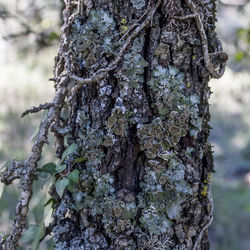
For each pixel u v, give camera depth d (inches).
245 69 104.7
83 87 45.4
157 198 44.6
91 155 44.9
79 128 45.7
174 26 44.1
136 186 45.0
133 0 44.0
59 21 77.8
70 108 46.2
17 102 139.8
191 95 44.8
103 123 44.8
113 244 44.8
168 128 44.3
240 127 199.8
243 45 94.3
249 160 171.5
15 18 77.0
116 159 44.7
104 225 44.8
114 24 44.3
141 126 44.3
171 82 44.3
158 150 44.4
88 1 44.7
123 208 44.6
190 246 45.6
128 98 44.3
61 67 46.9
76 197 45.4
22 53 85.1
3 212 72.8
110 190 44.9
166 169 44.7
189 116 44.7
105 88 44.6
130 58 44.2
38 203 59.4
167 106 44.3
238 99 144.4
